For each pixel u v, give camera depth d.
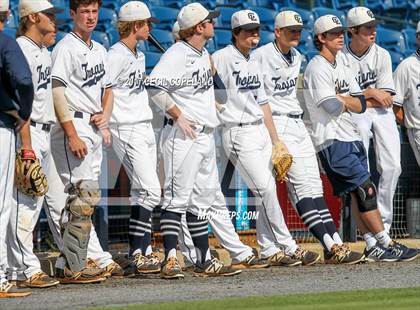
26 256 24.45
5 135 22.41
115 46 27.00
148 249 27.61
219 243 29.73
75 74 25.44
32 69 24.05
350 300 20.67
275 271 27.81
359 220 30.61
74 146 25.14
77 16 25.44
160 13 49.47
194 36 26.59
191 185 26.42
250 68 28.44
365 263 29.80
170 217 26.33
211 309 19.23
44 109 24.55
